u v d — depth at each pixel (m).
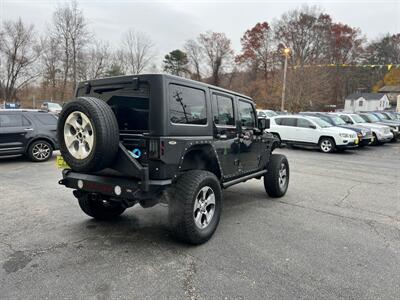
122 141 3.48
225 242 3.78
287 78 38.75
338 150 14.03
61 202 5.28
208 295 2.69
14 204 5.12
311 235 4.07
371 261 3.38
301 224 4.48
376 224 4.55
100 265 3.15
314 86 38.31
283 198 5.90
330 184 7.28
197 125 3.82
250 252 3.52
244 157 4.96
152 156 3.27
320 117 16.14
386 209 5.36
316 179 7.84
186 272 3.05
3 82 44.72
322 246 3.73
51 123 9.65
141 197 3.25
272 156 5.94
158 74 3.35
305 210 5.16
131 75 3.51
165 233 4.02
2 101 43.66
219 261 3.29
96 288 2.75
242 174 4.97
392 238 4.04
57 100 47.25
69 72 48.59
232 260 3.32
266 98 44.34
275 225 4.41
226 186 4.51
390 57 71.50
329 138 13.38
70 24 47.62
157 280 2.90
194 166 4.05
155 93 3.33
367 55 72.12
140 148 3.34
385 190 6.78
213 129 4.13
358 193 6.45
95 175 3.64
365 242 3.88
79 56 48.84
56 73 47.91
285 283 2.90
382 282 2.96
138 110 3.46
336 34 68.19
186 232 3.49
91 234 3.94
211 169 4.28
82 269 3.06
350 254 3.54
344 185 7.20
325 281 2.95
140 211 4.90
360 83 72.62
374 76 72.62
